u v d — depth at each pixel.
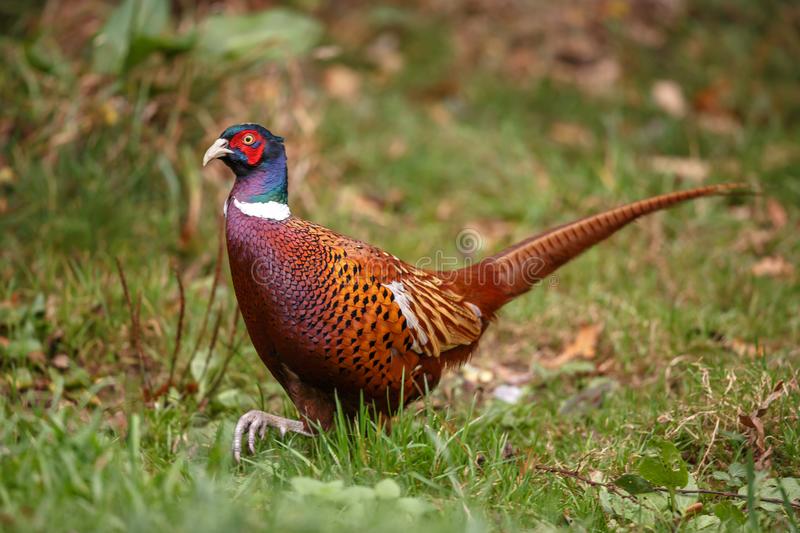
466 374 8.00
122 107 9.68
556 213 10.63
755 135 12.37
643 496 5.80
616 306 8.63
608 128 12.09
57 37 10.74
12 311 7.67
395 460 5.71
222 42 10.09
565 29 15.27
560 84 13.79
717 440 6.39
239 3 12.02
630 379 7.88
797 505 5.54
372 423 5.90
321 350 5.75
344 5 15.28
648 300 8.70
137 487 4.80
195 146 9.87
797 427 6.21
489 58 14.45
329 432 5.96
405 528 4.71
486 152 11.73
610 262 9.45
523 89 13.59
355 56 14.02
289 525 4.59
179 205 9.51
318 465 5.77
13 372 7.03
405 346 5.98
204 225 9.37
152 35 9.63
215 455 5.50
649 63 14.68
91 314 7.88
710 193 7.08
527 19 15.45
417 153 11.60
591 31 15.30
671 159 11.85
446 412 6.40
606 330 8.39
